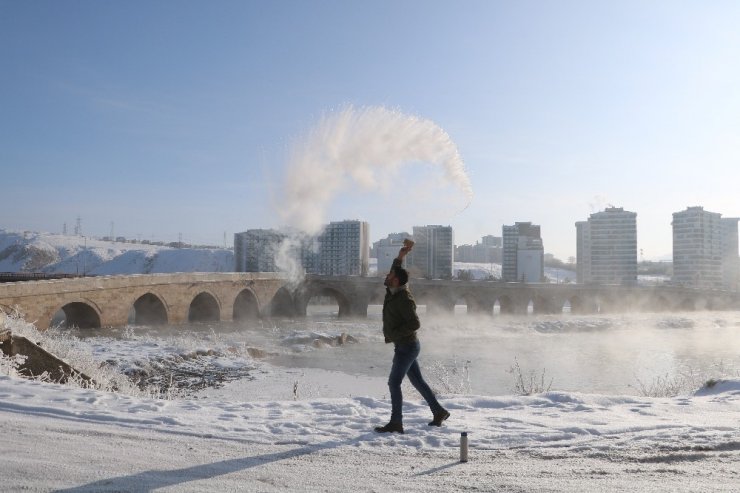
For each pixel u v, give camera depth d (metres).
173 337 45.16
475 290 97.00
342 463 5.98
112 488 4.89
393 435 7.29
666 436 7.19
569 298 113.88
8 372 13.20
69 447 6.17
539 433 7.38
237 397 25.52
